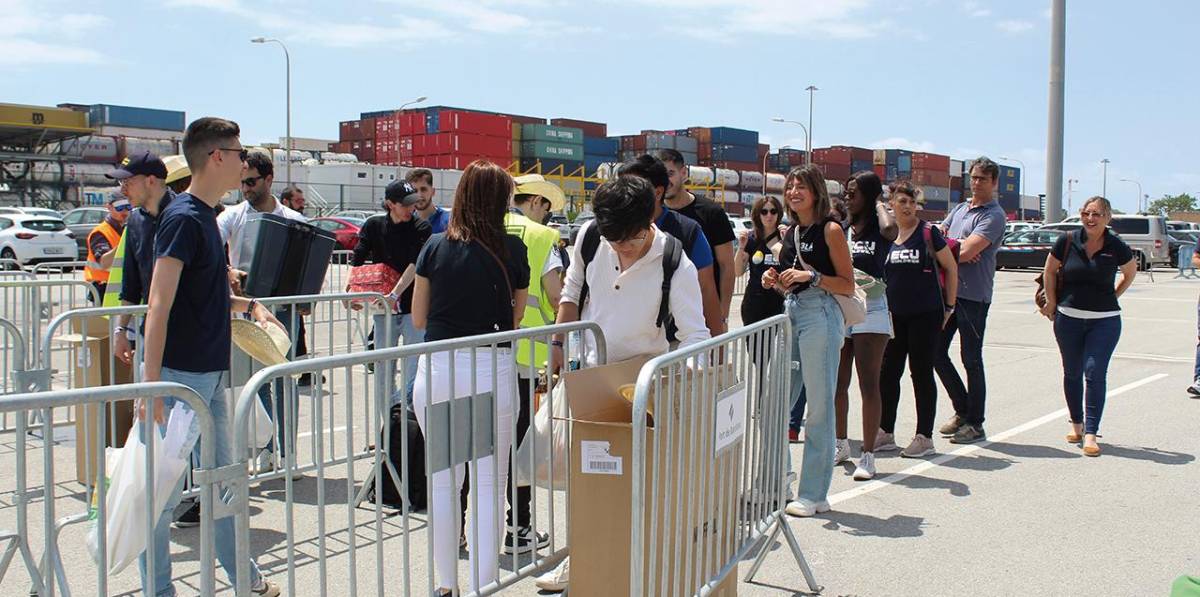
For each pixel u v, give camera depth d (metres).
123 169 4.32
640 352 3.67
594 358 3.74
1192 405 7.89
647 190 3.40
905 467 5.93
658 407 2.81
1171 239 32.25
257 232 5.59
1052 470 5.85
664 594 2.95
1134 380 9.13
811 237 4.74
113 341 4.82
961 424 6.71
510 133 62.62
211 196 3.56
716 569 3.38
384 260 6.93
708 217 4.95
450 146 60.03
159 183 4.38
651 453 2.94
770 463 3.89
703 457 3.19
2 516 4.79
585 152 66.69
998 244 6.50
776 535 4.19
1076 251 6.32
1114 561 4.32
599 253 3.70
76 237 26.55
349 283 6.87
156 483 3.21
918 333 6.06
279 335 4.16
